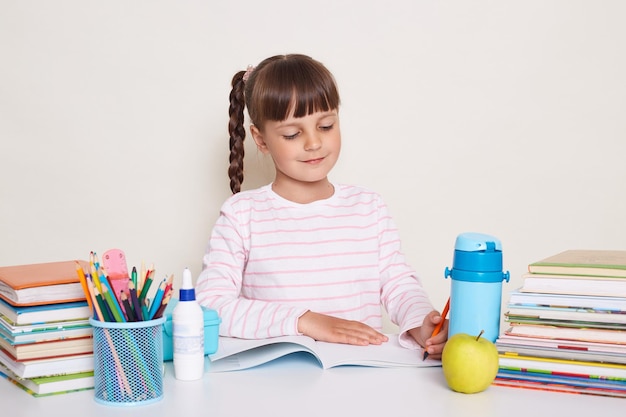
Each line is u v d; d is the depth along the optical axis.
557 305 0.97
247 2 2.13
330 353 1.10
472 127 2.12
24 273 1.07
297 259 1.55
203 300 1.36
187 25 2.13
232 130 1.88
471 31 2.11
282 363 1.10
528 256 2.13
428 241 2.16
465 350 0.92
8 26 2.12
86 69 2.14
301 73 1.47
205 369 1.06
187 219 2.17
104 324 0.90
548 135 2.10
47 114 2.14
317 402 0.90
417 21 2.12
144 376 0.91
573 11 2.07
